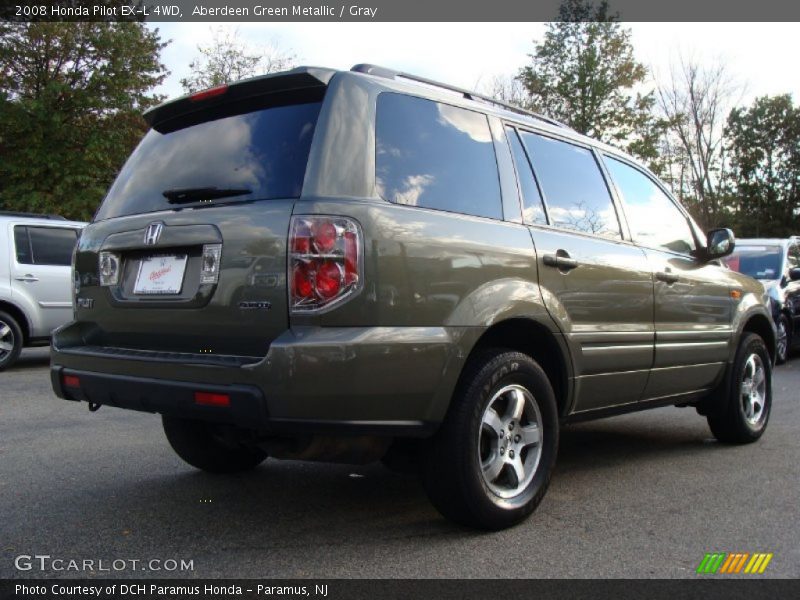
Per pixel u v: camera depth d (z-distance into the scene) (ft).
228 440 11.31
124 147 70.74
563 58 97.30
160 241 10.39
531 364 11.23
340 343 8.90
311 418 8.91
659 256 14.90
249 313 9.32
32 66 68.23
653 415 21.67
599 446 17.34
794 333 35.86
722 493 13.28
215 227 9.78
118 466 14.73
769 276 35.63
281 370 8.75
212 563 9.71
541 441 11.50
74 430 18.11
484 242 10.73
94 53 70.08
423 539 10.64
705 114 98.99
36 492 12.91
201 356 9.74
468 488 10.30
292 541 10.53
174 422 13.26
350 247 9.12
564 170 13.37
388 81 10.71
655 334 14.20
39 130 65.98
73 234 31.58
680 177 101.55
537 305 11.30
